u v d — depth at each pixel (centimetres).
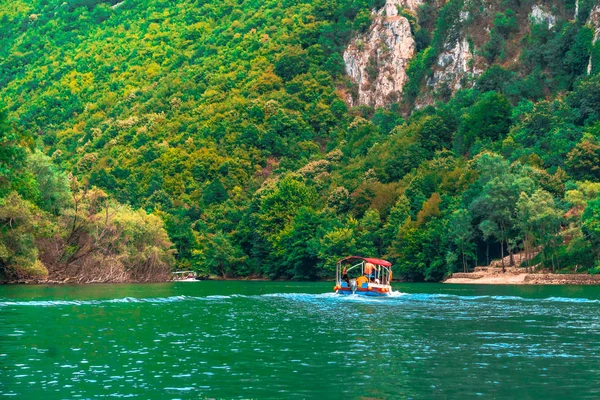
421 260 11562
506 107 15425
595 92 13900
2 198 7519
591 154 11419
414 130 16762
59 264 9550
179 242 14412
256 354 3259
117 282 10175
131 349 3372
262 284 10875
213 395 2462
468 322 4600
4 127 6912
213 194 17338
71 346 3444
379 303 6225
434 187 13200
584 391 2552
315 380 2702
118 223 10206
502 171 11500
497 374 2831
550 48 18188
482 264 11500
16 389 2534
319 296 7344
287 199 14525
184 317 4850
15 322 4381
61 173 9806
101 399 2402
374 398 2438
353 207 14350
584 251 10025
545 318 4869
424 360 3125
